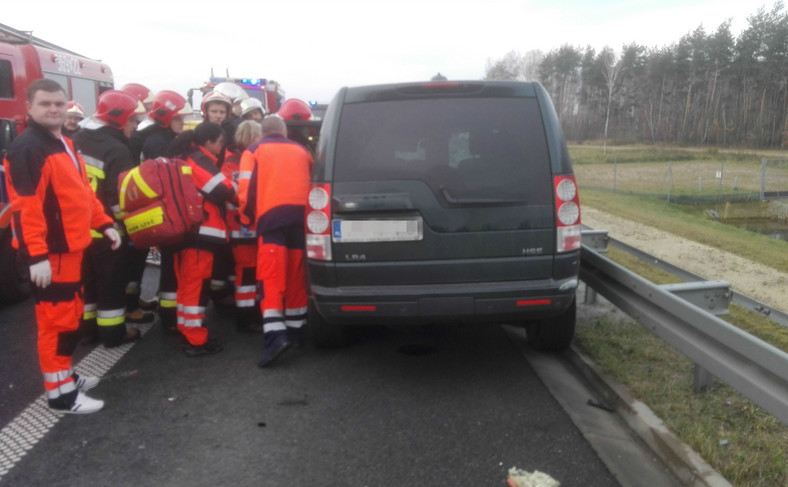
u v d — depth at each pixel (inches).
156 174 191.5
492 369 196.1
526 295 167.3
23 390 182.1
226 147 242.1
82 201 160.7
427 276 168.2
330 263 169.3
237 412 166.6
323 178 168.6
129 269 239.1
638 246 552.4
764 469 128.2
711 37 3321.9
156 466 139.9
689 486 129.0
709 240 591.8
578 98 3986.2
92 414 165.9
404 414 164.9
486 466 138.6
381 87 172.1
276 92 989.8
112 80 533.6
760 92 3142.2
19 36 396.5
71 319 163.2
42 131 154.5
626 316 236.4
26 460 142.6
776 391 122.6
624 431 154.6
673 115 3432.6
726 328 136.9
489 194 166.2
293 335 216.4
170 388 182.5
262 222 197.9
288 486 131.7
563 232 167.6
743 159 2425.0
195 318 206.1
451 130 168.6
